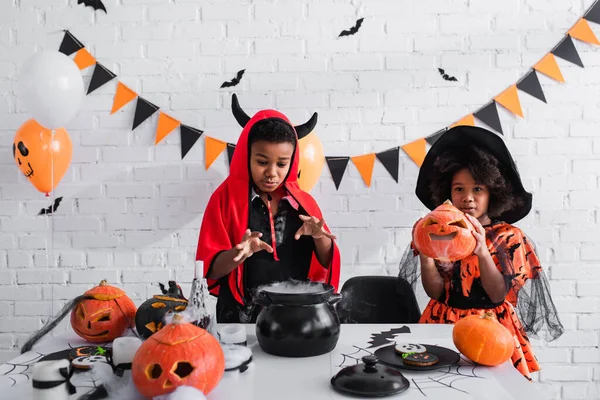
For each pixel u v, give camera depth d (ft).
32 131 7.02
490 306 5.62
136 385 3.14
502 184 5.90
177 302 4.11
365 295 6.51
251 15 7.77
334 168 7.75
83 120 7.85
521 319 5.87
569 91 7.65
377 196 7.81
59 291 7.94
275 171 5.72
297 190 6.20
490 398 3.17
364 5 7.72
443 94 7.73
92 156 7.88
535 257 5.98
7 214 7.90
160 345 3.11
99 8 7.79
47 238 7.92
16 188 7.89
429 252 4.59
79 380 3.38
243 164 5.99
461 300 5.68
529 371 5.66
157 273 7.93
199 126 7.84
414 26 7.71
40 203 7.91
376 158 7.79
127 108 7.86
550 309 6.03
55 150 7.07
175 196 7.88
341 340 4.35
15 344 7.93
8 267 7.92
